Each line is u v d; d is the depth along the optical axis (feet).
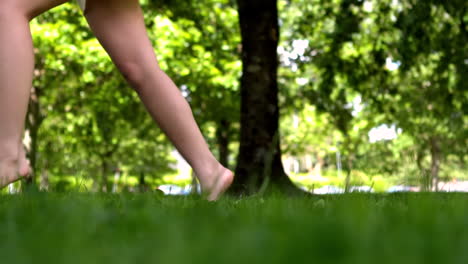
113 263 2.74
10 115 9.27
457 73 40.83
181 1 48.62
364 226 3.77
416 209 5.24
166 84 10.52
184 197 9.58
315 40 50.47
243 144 30.99
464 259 2.58
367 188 11.13
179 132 10.46
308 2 55.06
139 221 4.91
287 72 60.90
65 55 48.80
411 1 36.24
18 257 2.96
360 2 38.14
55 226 4.71
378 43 45.24
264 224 4.71
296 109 62.64
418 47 38.47
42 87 57.72
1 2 9.48
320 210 6.45
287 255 2.66
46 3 9.76
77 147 67.05
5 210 6.21
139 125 65.10
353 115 56.03
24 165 9.48
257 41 31.35
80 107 62.80
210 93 55.88
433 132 68.74
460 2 35.55
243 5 31.60
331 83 42.80
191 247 2.87
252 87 31.19
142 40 10.60
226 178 10.43
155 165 94.94
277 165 30.48
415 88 53.88
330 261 2.64
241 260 2.61
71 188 11.16
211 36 54.08
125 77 10.61
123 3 10.54
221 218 5.44
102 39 10.57
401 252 2.71
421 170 12.26
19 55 9.29
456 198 9.03
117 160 86.02
